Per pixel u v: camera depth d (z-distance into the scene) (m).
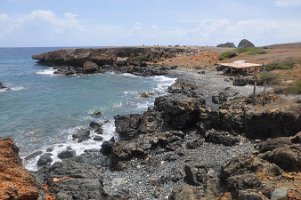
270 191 15.52
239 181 16.58
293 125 28.14
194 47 107.25
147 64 84.31
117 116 37.06
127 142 30.64
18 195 13.84
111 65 90.31
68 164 23.25
